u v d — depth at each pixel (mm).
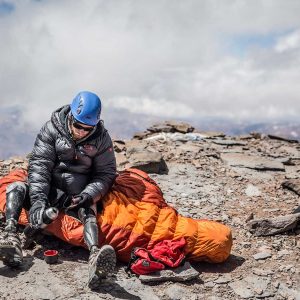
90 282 2477
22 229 3223
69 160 3002
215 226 3078
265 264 3068
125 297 2475
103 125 3037
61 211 2986
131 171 3533
